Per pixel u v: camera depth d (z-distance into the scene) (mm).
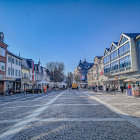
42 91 32750
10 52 29750
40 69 57781
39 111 8305
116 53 32594
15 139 4137
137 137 4223
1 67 25359
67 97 18172
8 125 5555
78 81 94875
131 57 24516
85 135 4395
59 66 66562
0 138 4223
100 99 15516
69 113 7625
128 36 25844
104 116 6926
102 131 4750
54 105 10711
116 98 16391
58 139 4094
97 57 53031
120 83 31578
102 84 45656
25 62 41094
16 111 8484
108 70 38531
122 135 4379
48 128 5098
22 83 34750
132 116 6906
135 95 18469
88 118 6527
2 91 26031
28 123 5777
